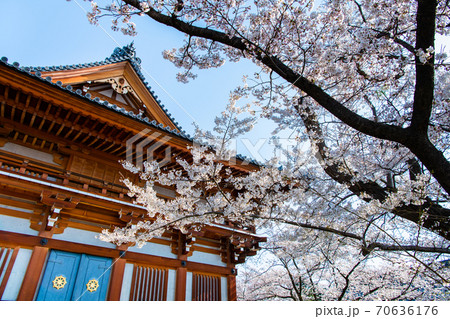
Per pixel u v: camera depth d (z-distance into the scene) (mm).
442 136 7008
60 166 7945
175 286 8414
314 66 6383
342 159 6684
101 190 8148
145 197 5902
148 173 6016
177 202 6016
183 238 9055
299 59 6391
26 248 6637
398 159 7055
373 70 6797
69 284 6863
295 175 6738
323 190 7836
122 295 7406
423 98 3795
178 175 6102
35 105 6836
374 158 7398
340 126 7605
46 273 6656
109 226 7992
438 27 6148
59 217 7246
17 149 7492
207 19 6406
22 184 6445
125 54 11539
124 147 8258
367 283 14000
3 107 6707
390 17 6254
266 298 17047
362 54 6102
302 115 7070
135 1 4988
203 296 8836
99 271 7383
